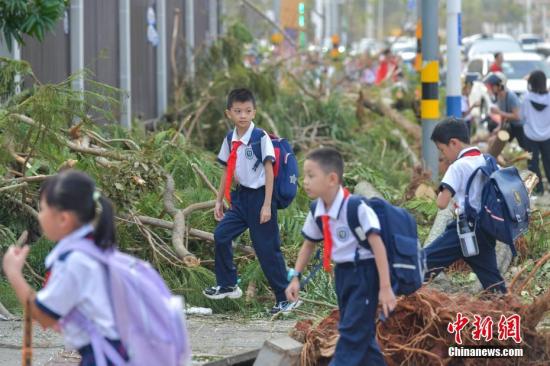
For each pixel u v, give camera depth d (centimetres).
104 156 1118
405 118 2236
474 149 890
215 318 1012
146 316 541
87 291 538
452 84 1750
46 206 551
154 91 1998
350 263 707
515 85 2986
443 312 786
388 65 2791
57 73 1540
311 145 1886
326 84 2323
